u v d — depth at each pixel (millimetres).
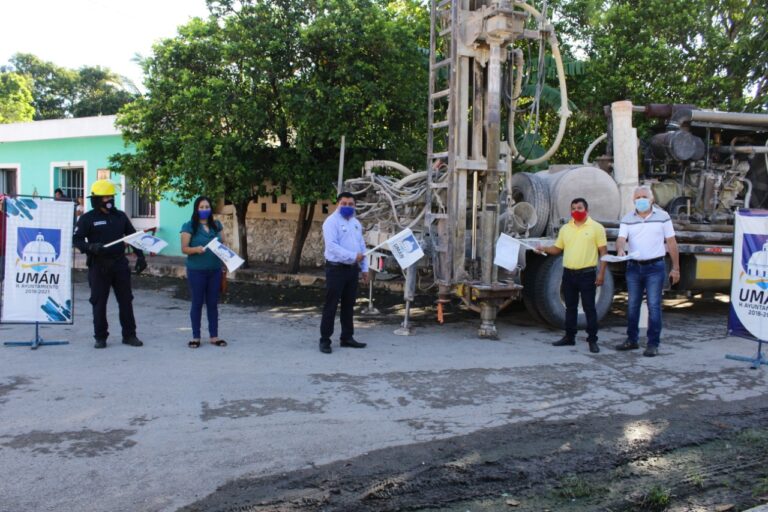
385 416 5242
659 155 10195
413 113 12680
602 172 9531
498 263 8008
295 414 5246
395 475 4160
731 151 10484
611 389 6121
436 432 4910
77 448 4480
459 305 10492
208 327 8211
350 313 7688
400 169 10328
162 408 5332
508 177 8859
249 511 3666
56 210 7488
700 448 4758
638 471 4336
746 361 7262
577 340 8367
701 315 10688
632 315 7758
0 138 20469
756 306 7168
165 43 12664
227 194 13547
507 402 5668
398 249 7945
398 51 11992
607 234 9133
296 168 12914
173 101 11930
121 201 18797
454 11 8312
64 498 3754
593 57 16109
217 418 5121
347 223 7598
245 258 15102
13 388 5828
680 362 7207
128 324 7656
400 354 7387
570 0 16125
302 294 12492
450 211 8359
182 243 7445
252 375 6375
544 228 9312
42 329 8562
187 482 3992
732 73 16641
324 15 11977
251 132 12281
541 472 4262
